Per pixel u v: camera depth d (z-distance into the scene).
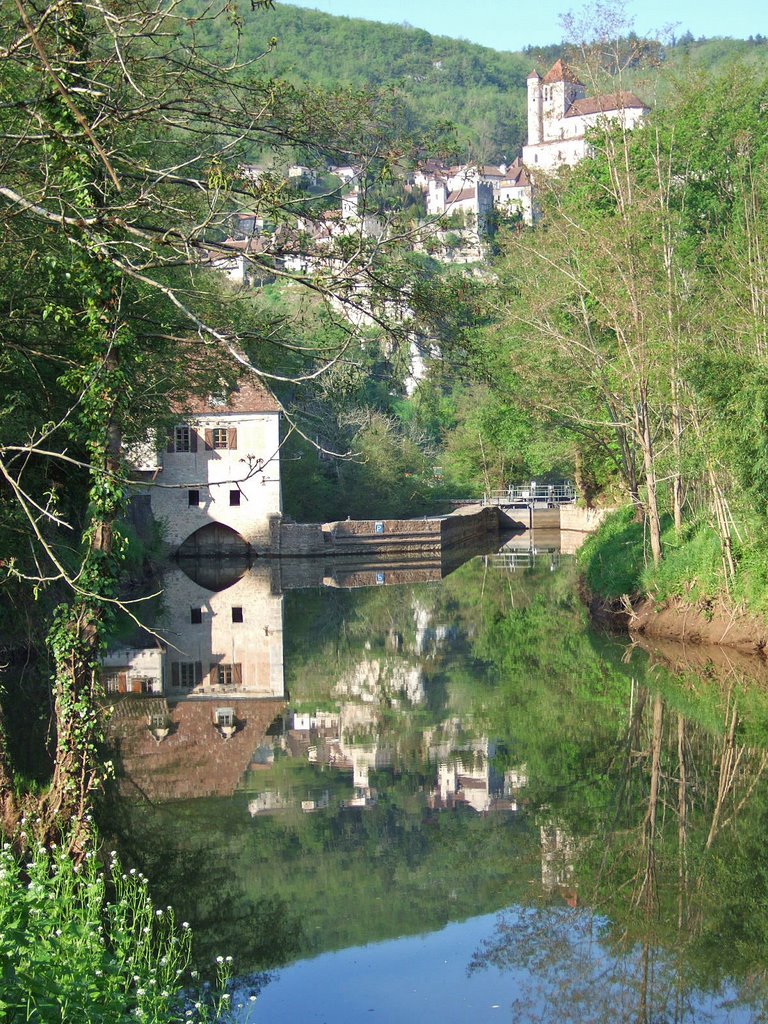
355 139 12.96
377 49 184.62
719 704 20.36
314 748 18.42
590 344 29.14
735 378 22.38
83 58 11.19
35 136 11.20
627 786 15.98
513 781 16.36
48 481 16.44
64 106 10.72
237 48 12.14
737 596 24.64
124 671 25.66
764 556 23.77
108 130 11.59
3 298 15.10
